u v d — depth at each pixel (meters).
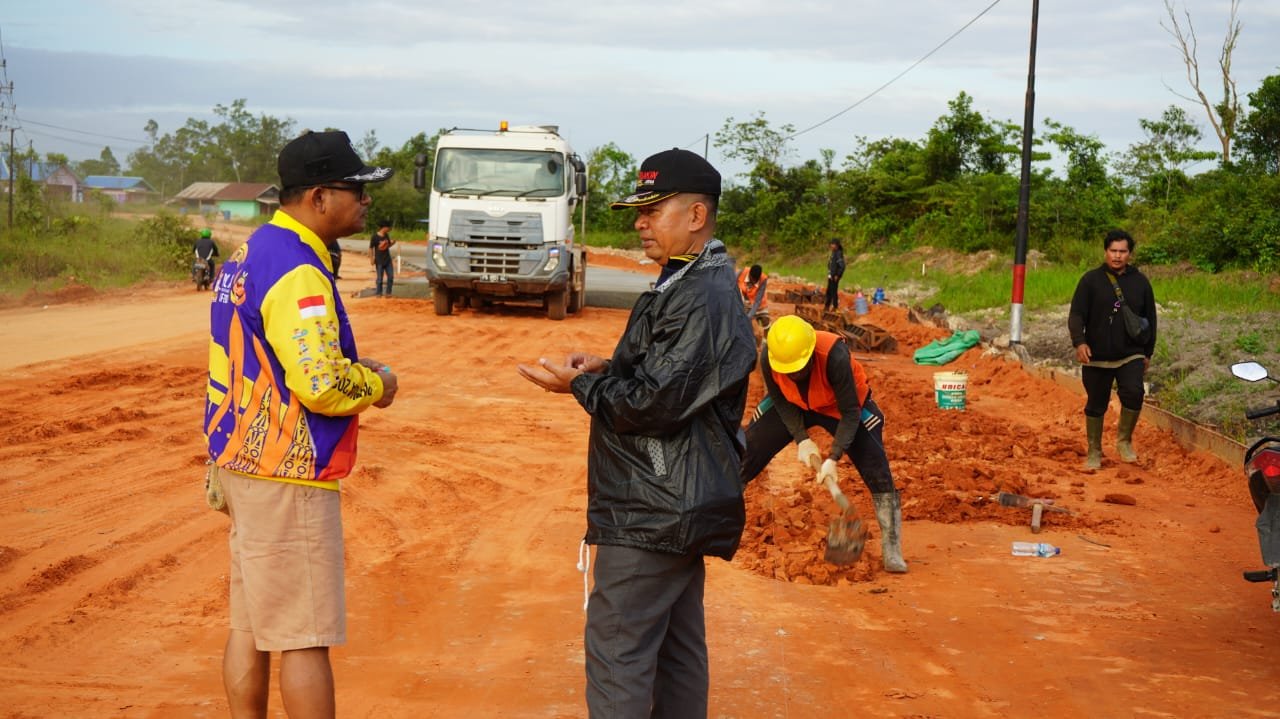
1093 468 9.88
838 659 5.22
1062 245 31.72
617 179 73.56
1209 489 9.16
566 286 22.42
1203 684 4.95
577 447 10.27
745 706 4.62
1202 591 6.45
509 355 16.77
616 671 3.37
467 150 21.75
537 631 5.50
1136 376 9.82
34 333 17.62
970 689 4.87
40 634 5.20
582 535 7.39
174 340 16.83
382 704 4.54
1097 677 5.04
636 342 3.47
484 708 4.52
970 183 41.44
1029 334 18.64
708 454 3.39
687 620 3.64
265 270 3.44
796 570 6.61
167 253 33.88
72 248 31.86
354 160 3.63
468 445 10.21
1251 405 11.07
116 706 4.41
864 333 19.84
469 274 21.61
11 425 10.09
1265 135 32.59
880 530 7.28
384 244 26.94
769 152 57.53
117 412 10.66
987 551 7.27
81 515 7.31
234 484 3.53
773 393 6.56
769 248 54.56
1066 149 37.03
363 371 3.55
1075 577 6.71
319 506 3.54
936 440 10.97
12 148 44.09
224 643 5.19
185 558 6.50
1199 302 18.84
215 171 148.75
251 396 3.47
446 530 7.45
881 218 46.69
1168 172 35.44
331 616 3.57
